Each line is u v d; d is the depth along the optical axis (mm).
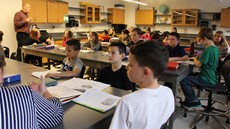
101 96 1263
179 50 3250
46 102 867
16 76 1510
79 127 895
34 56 4266
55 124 883
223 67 2354
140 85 916
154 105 843
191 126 2494
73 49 2162
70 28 7371
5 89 621
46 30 6223
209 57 2475
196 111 2699
